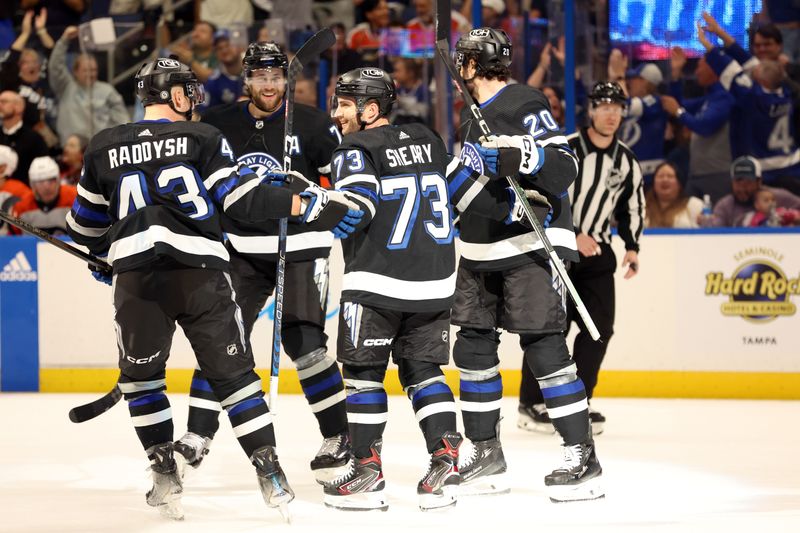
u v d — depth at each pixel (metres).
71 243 20.28
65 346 20.28
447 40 10.89
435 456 10.20
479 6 23.25
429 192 10.33
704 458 13.43
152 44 24.19
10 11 24.50
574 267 15.61
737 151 23.44
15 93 23.84
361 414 10.30
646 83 23.67
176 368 20.08
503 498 10.90
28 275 20.33
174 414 17.39
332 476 11.72
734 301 18.86
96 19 24.78
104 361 20.16
